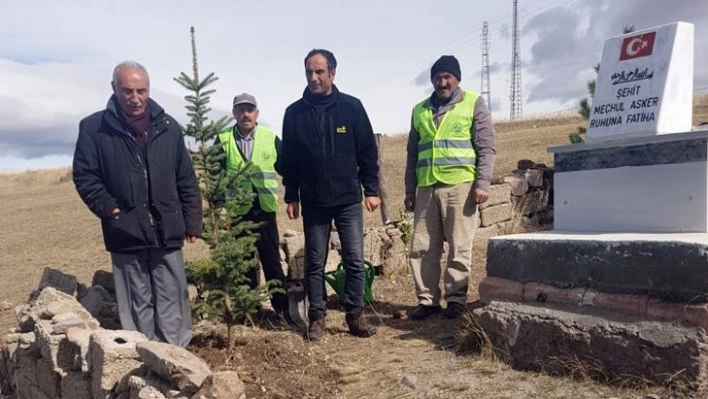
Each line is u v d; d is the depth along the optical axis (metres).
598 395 3.75
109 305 5.78
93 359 4.01
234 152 6.05
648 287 3.87
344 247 5.39
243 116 6.03
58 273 6.30
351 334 5.54
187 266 5.01
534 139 26.88
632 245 3.95
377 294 7.14
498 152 23.28
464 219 5.72
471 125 5.73
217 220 5.21
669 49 4.59
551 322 4.19
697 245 3.64
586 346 4.00
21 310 6.05
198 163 5.22
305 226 5.39
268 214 6.06
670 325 3.69
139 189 4.60
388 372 4.56
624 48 4.86
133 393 3.53
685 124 4.64
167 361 3.30
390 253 8.02
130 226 4.59
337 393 4.35
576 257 4.25
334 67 5.22
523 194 9.73
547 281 4.41
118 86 4.50
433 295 5.94
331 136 5.20
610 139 4.80
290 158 5.39
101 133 4.57
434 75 5.72
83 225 20.89
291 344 5.16
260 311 6.25
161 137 4.68
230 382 3.15
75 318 4.77
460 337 4.93
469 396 3.99
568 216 4.97
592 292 4.13
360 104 5.34
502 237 4.80
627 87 4.77
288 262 6.83
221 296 5.01
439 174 5.71
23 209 27.91
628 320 3.87
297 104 5.34
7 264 14.70
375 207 5.43
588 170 4.81
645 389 3.70
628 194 4.55
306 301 5.91
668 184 4.32
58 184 41.50
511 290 4.59
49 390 4.91
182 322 4.93
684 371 3.59
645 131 4.56
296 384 4.43
